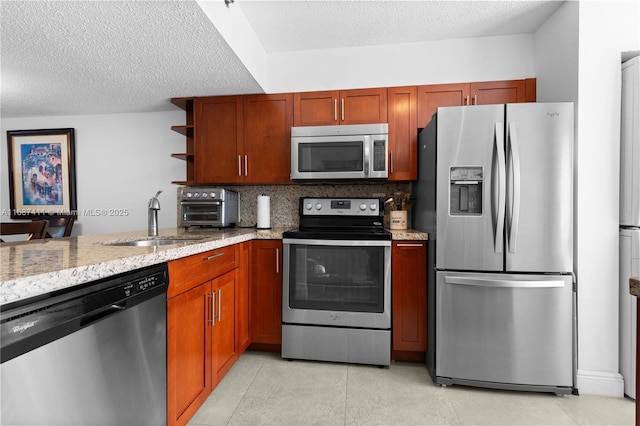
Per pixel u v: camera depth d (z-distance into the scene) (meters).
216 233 2.17
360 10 2.01
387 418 1.53
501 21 2.16
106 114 2.98
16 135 3.04
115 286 0.93
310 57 2.51
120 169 2.97
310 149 2.32
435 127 1.88
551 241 1.71
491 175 1.75
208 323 1.54
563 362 1.72
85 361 0.84
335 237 2.06
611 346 1.74
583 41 1.77
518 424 1.49
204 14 1.45
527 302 1.73
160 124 2.93
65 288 0.79
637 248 1.68
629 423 1.49
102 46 1.74
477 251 1.78
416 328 2.04
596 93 1.75
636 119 1.71
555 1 1.92
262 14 2.02
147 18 1.47
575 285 1.71
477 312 1.78
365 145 2.24
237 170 2.49
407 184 2.63
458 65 2.38
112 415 0.92
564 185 1.70
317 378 1.90
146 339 1.07
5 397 0.65
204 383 1.49
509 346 1.75
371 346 2.03
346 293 2.06
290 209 2.76
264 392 1.74
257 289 2.19
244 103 2.49
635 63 1.71
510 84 2.26
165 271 1.17
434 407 1.62
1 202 3.10
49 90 2.38
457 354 1.81
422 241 2.04
